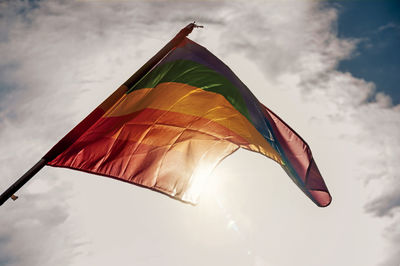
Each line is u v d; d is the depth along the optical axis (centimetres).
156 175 388
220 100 486
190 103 473
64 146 436
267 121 547
